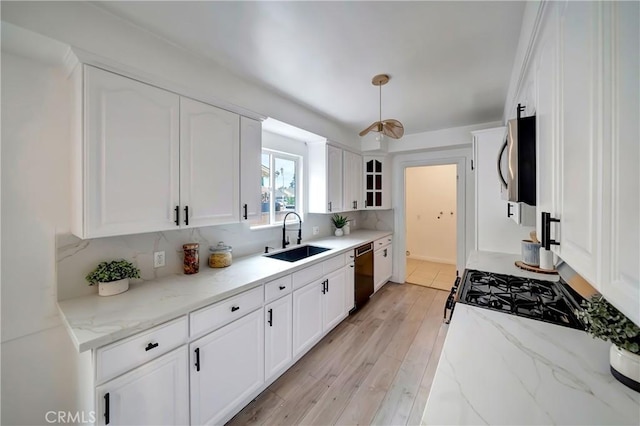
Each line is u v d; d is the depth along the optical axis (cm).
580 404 71
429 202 589
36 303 136
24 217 132
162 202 155
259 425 165
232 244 242
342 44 162
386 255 417
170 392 135
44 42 119
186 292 158
